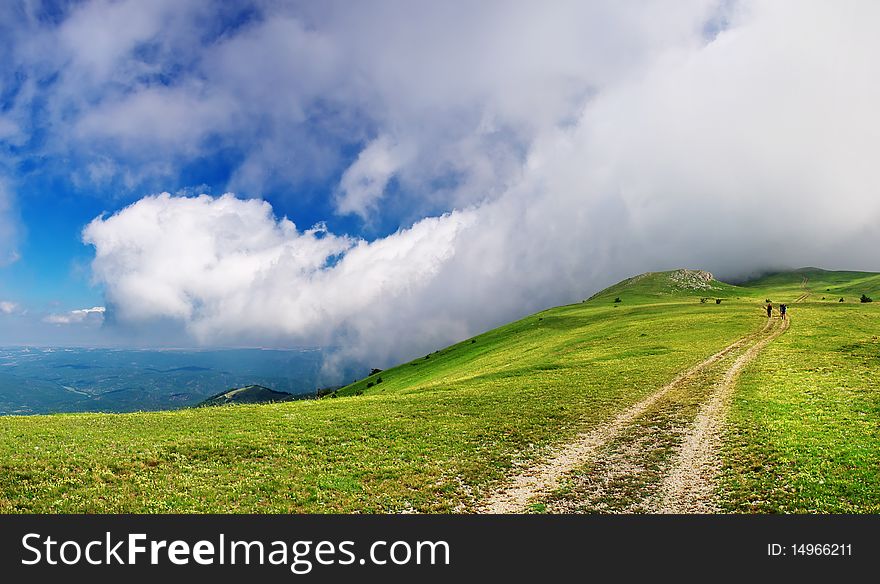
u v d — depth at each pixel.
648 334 89.75
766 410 39.03
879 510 22.44
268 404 55.94
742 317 100.38
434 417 43.59
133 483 26.91
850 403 38.88
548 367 69.62
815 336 73.38
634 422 39.41
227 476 28.45
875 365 52.19
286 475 28.86
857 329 77.19
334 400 57.00
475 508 24.94
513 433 37.66
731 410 40.53
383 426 40.72
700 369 59.19
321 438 36.81
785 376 50.59
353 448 34.41
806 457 28.48
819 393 42.59
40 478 26.59
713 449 32.03
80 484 26.23
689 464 29.73
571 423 39.88
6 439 33.66
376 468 30.27
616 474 28.77
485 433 37.88
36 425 38.94
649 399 46.81
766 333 81.44
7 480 26.09
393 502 25.52
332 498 25.86
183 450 32.84
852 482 24.97
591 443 34.75
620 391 50.53
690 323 96.94
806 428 33.62
